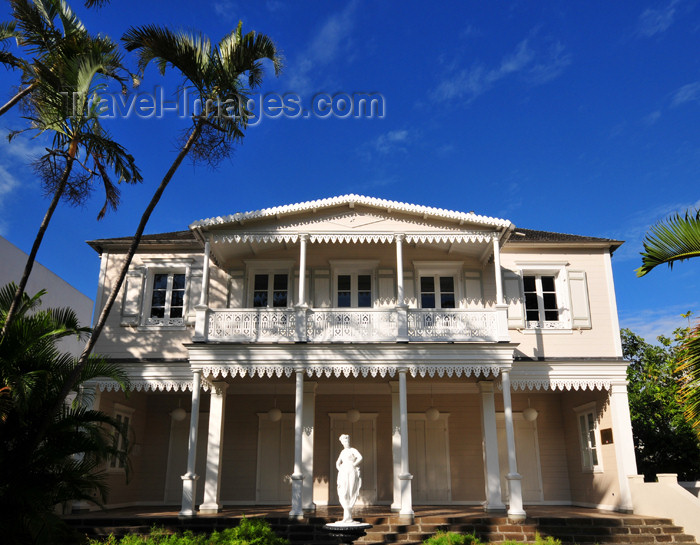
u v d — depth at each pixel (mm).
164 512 13672
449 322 13445
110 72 11914
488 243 14844
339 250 16109
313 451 15586
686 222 7305
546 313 15969
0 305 10945
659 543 11570
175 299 15984
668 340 20391
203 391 16797
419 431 16312
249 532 8445
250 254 15969
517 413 16953
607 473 14484
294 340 13289
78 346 20734
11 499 8938
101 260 16031
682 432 18703
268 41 12773
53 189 11891
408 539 11477
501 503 13516
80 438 9992
